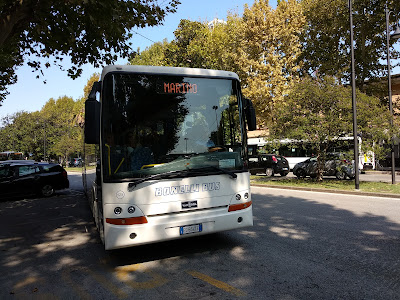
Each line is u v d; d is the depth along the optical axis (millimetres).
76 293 3900
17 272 4809
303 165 19594
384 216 7523
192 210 4750
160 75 4945
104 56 11055
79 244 6234
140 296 3699
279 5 25719
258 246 5422
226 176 5027
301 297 3479
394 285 3717
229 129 5234
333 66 26688
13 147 61312
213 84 5262
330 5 25766
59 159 69500
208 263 4691
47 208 11109
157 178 4547
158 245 5730
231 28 29312
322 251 5043
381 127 14062
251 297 3525
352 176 17438
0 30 7867
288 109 15562
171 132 4828
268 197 11508
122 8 9109
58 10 9406
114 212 4375
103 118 4559
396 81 26125
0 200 13906
